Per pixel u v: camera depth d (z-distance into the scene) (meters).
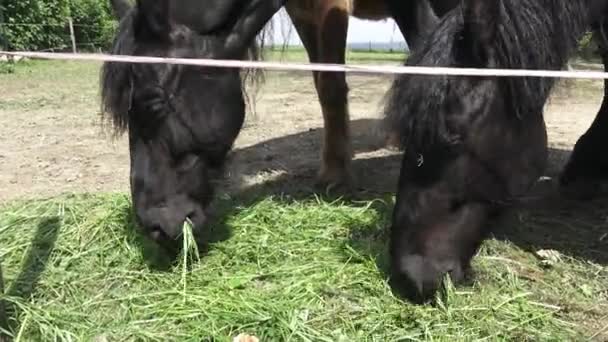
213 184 3.04
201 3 2.82
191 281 2.83
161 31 2.72
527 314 2.62
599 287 2.93
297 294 2.71
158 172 2.81
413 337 2.44
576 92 9.49
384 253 3.03
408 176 2.54
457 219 2.49
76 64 15.51
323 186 4.24
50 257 2.99
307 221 3.44
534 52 2.44
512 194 2.56
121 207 3.43
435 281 2.52
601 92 9.69
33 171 4.91
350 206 3.75
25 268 2.91
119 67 2.75
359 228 3.36
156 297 2.71
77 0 18.25
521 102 2.44
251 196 3.94
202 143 2.85
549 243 3.41
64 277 2.83
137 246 3.09
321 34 4.28
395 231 2.60
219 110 2.88
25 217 3.43
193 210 2.89
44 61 15.89
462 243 2.52
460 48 2.42
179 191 2.85
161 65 2.73
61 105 8.66
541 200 4.09
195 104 2.80
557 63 2.60
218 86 2.87
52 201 3.70
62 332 2.43
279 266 2.97
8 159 5.32
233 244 3.15
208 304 2.62
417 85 2.40
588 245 3.40
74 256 2.99
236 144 5.85
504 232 3.51
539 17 2.48
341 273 2.86
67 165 5.09
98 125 6.95
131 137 2.85
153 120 2.76
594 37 3.47
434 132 2.40
